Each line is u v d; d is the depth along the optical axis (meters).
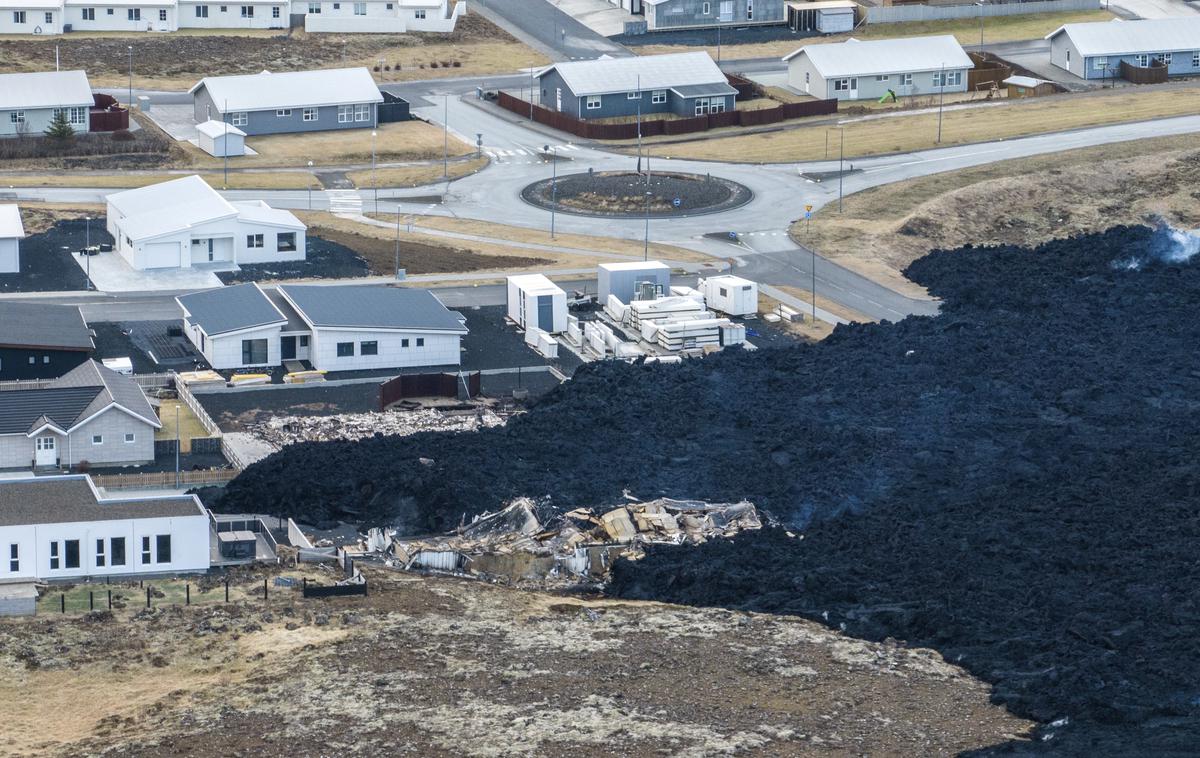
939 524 178.62
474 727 134.12
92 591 156.00
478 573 169.75
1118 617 155.88
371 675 142.50
